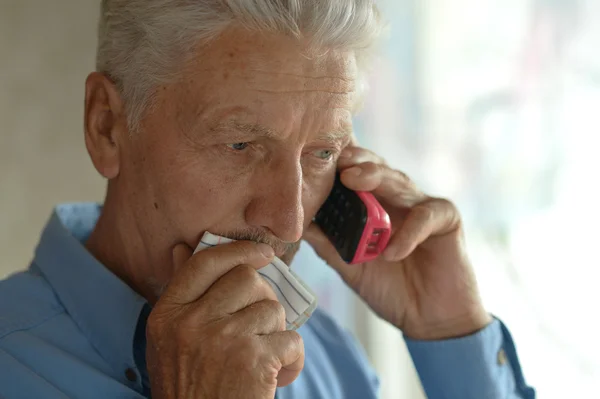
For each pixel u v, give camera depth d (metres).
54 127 1.69
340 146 0.96
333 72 0.89
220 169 0.90
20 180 1.65
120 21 0.94
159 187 0.93
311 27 0.86
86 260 1.04
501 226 1.93
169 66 0.89
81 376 0.96
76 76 1.71
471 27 1.90
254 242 0.90
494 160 1.92
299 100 0.87
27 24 1.63
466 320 1.20
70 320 1.03
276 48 0.85
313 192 1.00
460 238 1.17
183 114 0.89
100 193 1.77
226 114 0.86
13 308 1.02
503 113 1.89
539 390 1.91
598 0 1.78
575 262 1.87
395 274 1.21
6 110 1.62
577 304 1.87
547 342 1.91
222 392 0.82
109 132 0.98
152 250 0.98
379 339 2.10
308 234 1.11
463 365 1.19
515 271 1.92
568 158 1.85
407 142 1.95
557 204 1.87
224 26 0.85
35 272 1.10
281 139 0.88
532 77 1.85
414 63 1.92
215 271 0.86
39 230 1.69
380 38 1.01
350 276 1.21
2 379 0.92
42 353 0.96
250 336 0.83
